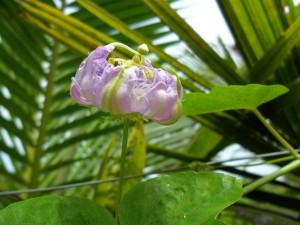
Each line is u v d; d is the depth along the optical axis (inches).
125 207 5.3
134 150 8.6
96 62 5.0
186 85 8.0
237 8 7.6
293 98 7.7
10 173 11.5
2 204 8.0
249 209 9.1
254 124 8.2
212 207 5.2
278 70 8.1
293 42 7.5
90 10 7.9
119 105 5.0
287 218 8.7
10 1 11.4
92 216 5.1
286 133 8.3
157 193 5.3
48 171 11.6
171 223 5.2
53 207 5.1
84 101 5.3
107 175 8.7
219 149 10.0
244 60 8.3
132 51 5.1
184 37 7.7
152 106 5.0
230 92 6.5
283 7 7.6
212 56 7.7
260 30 7.8
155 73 5.1
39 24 8.3
